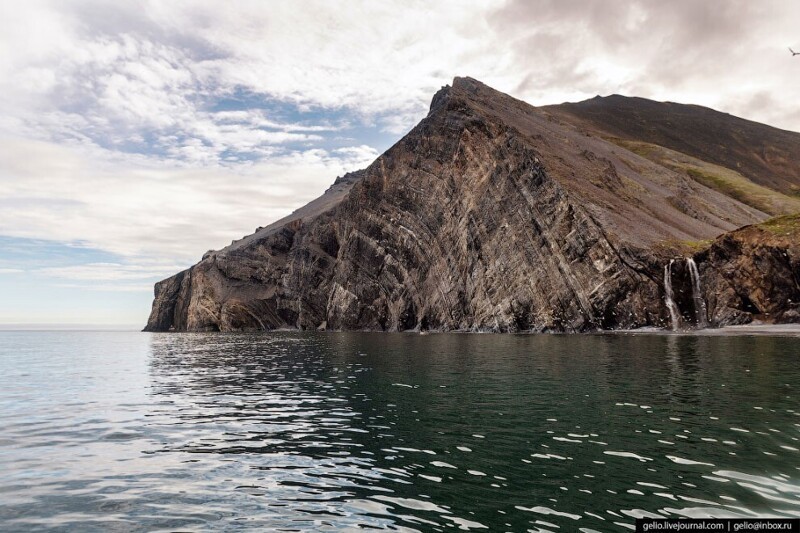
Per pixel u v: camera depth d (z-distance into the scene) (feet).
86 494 39.68
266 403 79.71
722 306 222.48
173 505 37.11
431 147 377.09
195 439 56.90
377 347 192.44
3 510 36.40
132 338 409.49
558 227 265.13
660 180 461.78
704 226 348.79
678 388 79.87
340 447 52.16
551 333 247.29
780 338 170.40
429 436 55.11
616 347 153.99
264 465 46.57
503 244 288.92
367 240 400.88
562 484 39.47
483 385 88.38
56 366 150.92
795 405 65.77
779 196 558.56
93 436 59.11
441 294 326.44
